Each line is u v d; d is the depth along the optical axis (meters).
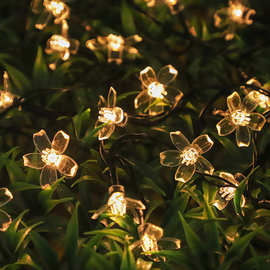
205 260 0.77
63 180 0.83
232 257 0.77
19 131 0.88
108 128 0.81
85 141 0.84
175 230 0.80
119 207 0.78
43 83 0.92
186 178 0.79
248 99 0.80
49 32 0.97
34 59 0.97
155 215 0.83
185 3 1.01
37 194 0.82
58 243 0.82
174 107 0.85
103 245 0.79
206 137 0.79
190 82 0.92
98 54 0.94
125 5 0.96
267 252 0.81
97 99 0.90
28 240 0.79
